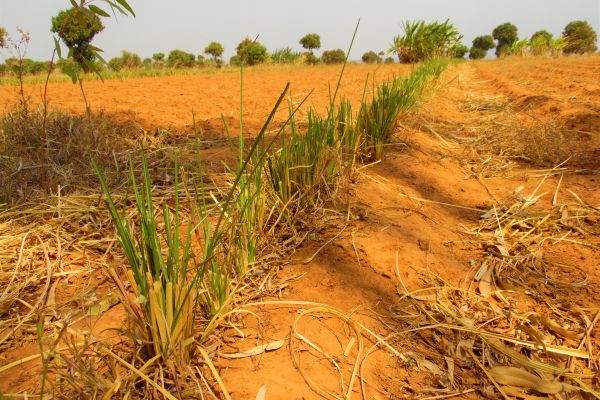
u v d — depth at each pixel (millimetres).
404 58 16562
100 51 1876
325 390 1103
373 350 1265
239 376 1114
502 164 3086
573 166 2918
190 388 1017
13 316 1320
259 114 4617
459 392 1143
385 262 1689
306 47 33219
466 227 2092
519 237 1976
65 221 1811
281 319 1354
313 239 1819
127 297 980
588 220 2115
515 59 21797
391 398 1110
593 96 5727
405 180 2604
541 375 1189
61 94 7070
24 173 2297
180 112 4785
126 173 2439
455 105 5895
